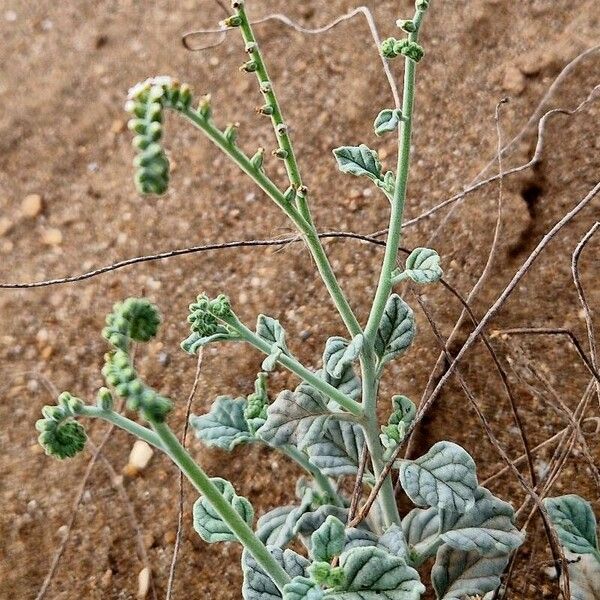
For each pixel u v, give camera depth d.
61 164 0.49
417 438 0.38
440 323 0.40
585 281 0.39
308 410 0.27
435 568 0.29
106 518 0.39
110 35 0.53
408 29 0.22
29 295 0.45
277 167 0.46
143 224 0.46
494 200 0.41
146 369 0.42
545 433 0.37
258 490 0.39
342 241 0.43
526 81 0.44
